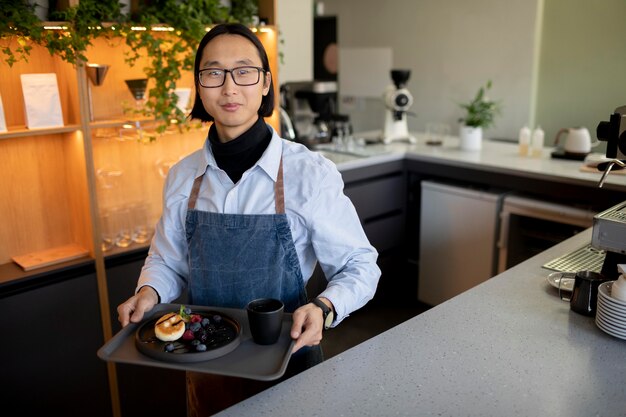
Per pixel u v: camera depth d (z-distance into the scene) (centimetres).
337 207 139
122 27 221
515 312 142
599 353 123
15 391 220
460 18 470
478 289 157
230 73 130
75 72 219
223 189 142
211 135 144
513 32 436
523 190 298
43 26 204
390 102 379
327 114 364
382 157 337
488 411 103
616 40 382
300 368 144
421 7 498
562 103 421
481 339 129
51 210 243
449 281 345
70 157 237
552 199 300
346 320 343
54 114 218
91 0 214
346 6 561
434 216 343
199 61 135
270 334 121
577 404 105
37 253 239
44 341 225
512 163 312
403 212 361
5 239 232
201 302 143
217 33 133
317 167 138
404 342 128
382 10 530
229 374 112
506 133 456
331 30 572
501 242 312
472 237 327
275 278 139
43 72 228
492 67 456
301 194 136
